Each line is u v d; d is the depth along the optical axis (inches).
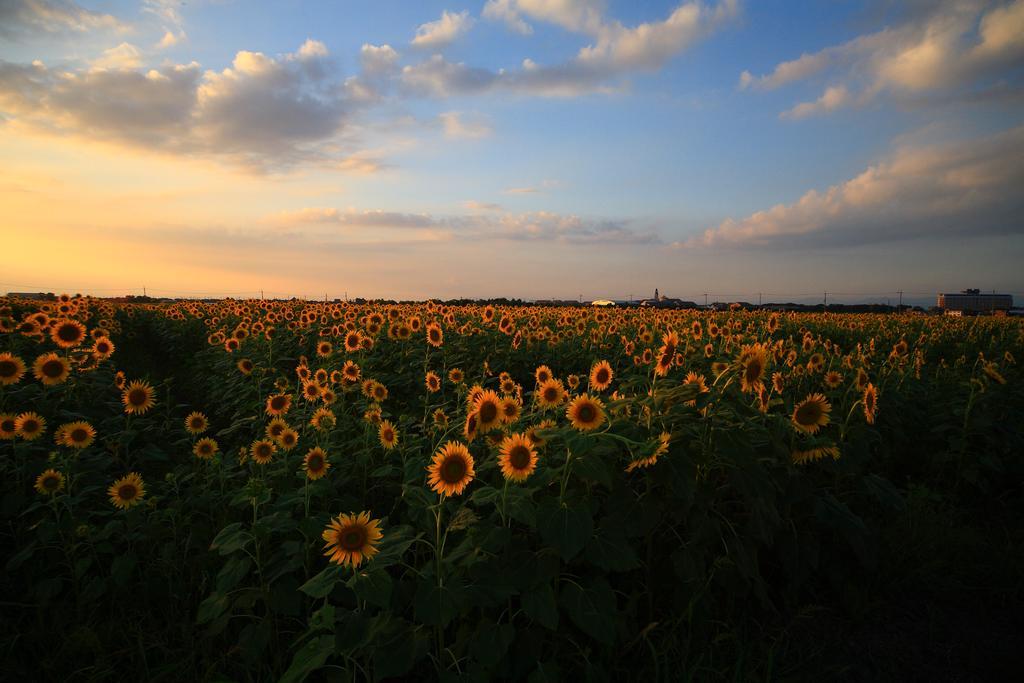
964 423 222.8
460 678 99.0
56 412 233.0
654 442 116.3
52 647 131.6
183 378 504.4
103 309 772.0
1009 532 191.5
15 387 239.0
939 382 299.3
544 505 113.3
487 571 107.4
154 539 159.3
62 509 166.7
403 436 194.4
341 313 612.1
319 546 144.9
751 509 127.5
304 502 146.0
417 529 139.9
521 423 173.9
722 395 134.6
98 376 287.0
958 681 122.9
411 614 118.8
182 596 142.2
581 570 127.9
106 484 182.1
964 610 148.9
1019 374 339.6
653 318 729.0
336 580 102.5
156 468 236.2
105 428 238.1
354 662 101.7
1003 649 134.0
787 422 136.3
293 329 551.5
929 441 237.6
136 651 127.5
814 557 137.0
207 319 755.4
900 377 281.9
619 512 120.3
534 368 406.6
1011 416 246.7
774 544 139.6
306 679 120.0
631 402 136.5
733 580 126.7
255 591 124.0
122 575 139.5
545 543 109.4
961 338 725.3
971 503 214.5
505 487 113.5
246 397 338.6
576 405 122.7
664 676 112.0
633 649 119.9
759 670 120.3
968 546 175.5
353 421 241.3
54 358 237.1
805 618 139.6
